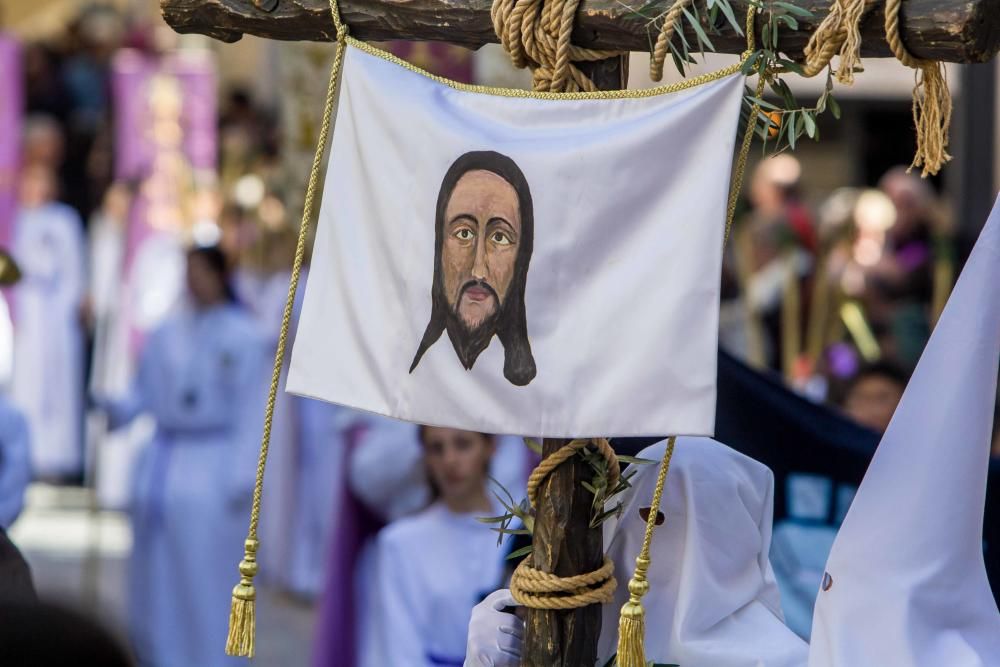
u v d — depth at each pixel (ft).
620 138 20.15
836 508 32.32
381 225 21.65
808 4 19.57
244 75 98.89
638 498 23.90
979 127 76.89
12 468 51.01
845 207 70.74
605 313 20.10
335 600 49.29
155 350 59.98
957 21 18.53
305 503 68.64
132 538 59.98
